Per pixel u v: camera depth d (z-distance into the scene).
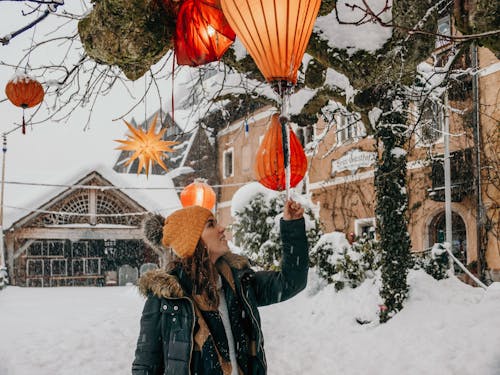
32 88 5.28
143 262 29.14
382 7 5.99
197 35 4.11
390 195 8.48
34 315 11.44
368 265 10.09
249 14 2.59
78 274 28.22
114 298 15.98
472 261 14.68
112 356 7.41
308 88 8.68
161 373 2.62
